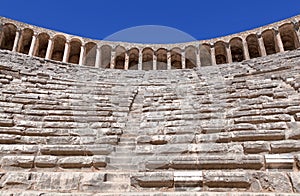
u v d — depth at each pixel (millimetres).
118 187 6168
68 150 7953
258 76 16078
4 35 34344
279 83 13125
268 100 10992
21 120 9914
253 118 9227
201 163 6887
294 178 5707
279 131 7816
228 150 7508
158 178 6250
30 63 20172
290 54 20500
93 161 7359
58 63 22594
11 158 7219
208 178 6129
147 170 7051
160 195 5391
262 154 7137
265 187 5797
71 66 22859
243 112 9992
